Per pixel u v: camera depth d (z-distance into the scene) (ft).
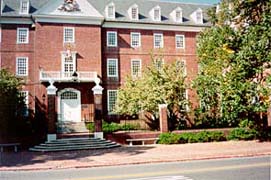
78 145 78.64
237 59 75.20
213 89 83.61
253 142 82.89
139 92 105.70
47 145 77.51
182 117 104.47
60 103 123.65
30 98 124.47
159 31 140.87
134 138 87.56
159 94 101.40
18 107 95.76
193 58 142.92
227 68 80.59
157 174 42.19
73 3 127.54
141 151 70.74
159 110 96.02
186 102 103.40
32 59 127.03
